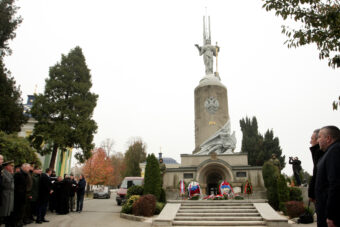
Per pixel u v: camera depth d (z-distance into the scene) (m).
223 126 27.53
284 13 9.24
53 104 25.72
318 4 9.21
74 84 26.91
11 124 18.94
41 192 11.83
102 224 12.38
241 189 21.95
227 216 13.73
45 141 25.55
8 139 15.58
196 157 25.81
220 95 29.03
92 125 26.80
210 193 24.52
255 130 41.97
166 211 14.30
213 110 28.25
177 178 24.03
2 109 18.28
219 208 15.00
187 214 14.01
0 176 8.29
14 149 15.20
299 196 16.34
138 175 54.19
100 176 45.44
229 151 26.03
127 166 55.06
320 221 4.54
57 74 27.50
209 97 28.75
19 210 9.90
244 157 24.84
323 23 8.80
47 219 12.95
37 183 11.84
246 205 15.41
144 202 14.89
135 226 12.24
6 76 19.20
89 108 27.17
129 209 15.55
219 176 24.98
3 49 19.39
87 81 28.81
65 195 15.00
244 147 40.84
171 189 23.47
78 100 26.69
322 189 4.57
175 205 15.51
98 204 23.83
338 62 8.91
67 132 24.97
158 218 12.92
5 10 19.00
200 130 28.12
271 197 17.34
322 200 4.54
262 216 13.03
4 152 14.52
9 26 18.88
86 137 26.12
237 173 23.17
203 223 12.73
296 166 18.27
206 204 15.66
